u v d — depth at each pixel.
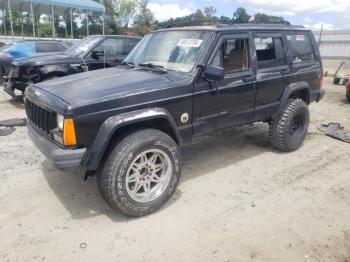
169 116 3.65
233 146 5.72
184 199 3.94
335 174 4.71
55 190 4.08
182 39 4.31
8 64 10.58
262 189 4.23
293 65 5.22
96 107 3.21
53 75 7.82
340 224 3.53
